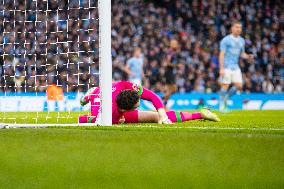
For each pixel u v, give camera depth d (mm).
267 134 13398
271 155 10641
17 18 43250
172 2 50188
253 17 50531
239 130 14484
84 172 9367
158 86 45000
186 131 14141
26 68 39281
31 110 31250
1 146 11492
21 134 13352
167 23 49469
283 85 47594
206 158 10344
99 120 16281
